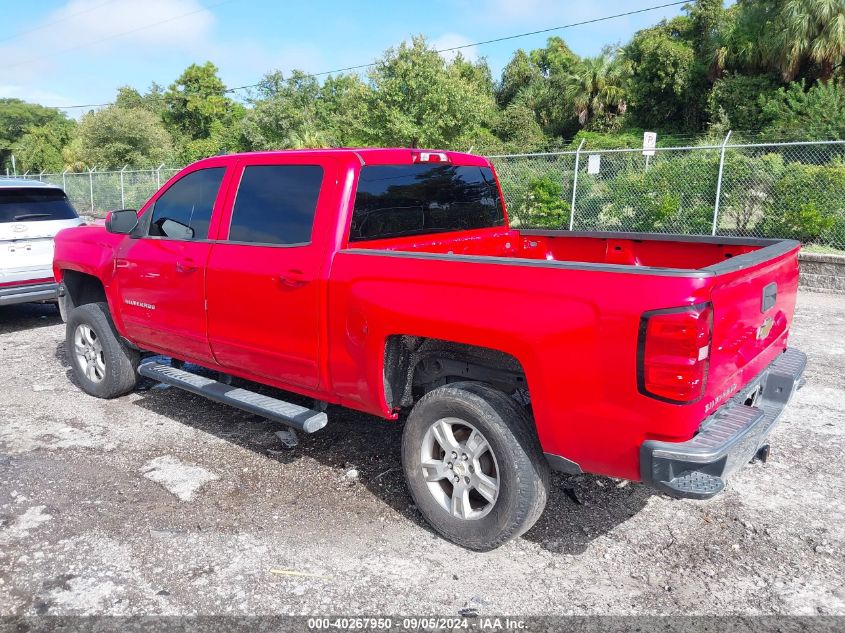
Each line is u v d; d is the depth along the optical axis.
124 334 5.25
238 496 3.94
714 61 38.50
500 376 3.40
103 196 26.47
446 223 4.47
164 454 4.54
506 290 2.96
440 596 3.02
